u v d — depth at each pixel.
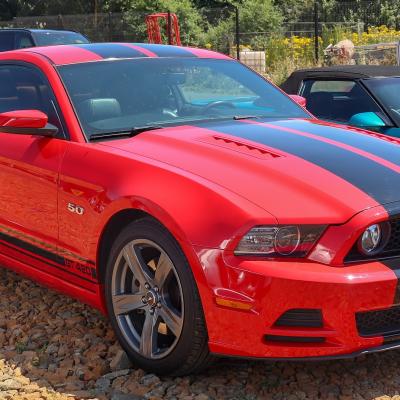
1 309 4.62
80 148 3.98
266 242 3.12
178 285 3.37
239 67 5.16
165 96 4.53
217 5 35.91
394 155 3.81
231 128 4.14
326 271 3.08
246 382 3.52
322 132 4.14
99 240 3.74
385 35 23.27
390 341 3.24
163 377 3.54
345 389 3.44
